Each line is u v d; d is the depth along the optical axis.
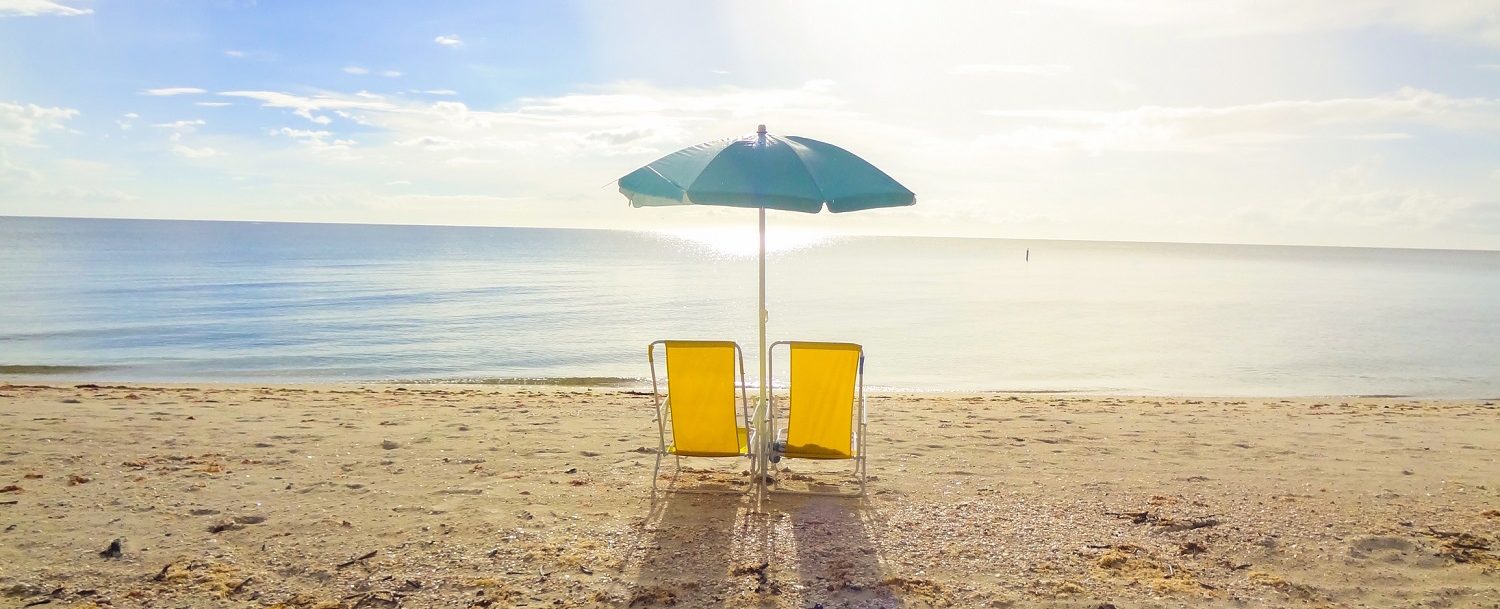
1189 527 4.76
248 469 5.97
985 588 3.86
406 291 36.16
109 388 11.55
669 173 5.01
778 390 13.20
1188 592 3.82
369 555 4.19
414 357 17.84
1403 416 10.01
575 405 9.89
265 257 69.44
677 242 192.62
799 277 56.06
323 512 4.90
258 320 24.06
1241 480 6.00
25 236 115.31
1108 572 4.07
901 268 74.94
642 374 15.98
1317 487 5.78
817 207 4.67
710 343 5.15
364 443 7.02
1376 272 85.75
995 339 22.34
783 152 4.91
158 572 3.93
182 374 15.38
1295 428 8.70
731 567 4.09
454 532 4.56
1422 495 5.55
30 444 6.62
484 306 29.59
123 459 6.20
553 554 4.23
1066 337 23.05
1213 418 9.53
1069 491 5.61
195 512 4.86
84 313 25.23
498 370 16.36
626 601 3.67
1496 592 3.86
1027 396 12.63
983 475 6.10
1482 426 9.10
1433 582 3.98
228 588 3.75
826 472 6.14
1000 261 102.56
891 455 6.82
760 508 5.10
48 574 3.87
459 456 6.54
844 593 3.78
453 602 3.65
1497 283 62.75
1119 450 7.18
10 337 19.94
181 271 47.81
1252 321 28.53
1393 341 22.97
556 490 5.48
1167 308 33.78
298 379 14.98
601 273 55.00
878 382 15.52
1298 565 4.18
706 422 5.32
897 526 4.76
